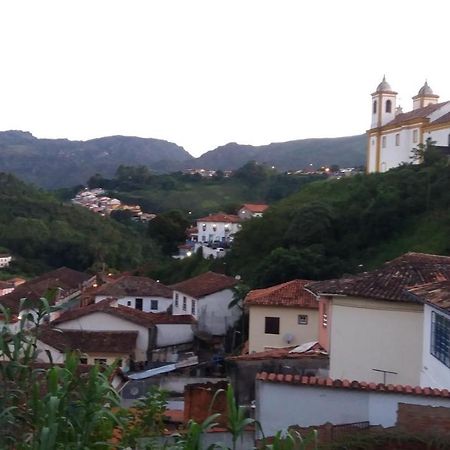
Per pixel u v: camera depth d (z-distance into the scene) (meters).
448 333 13.89
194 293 40.91
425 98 67.19
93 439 7.11
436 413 11.16
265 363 17.69
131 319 34.94
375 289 18.42
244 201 129.38
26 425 6.65
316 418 11.77
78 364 7.20
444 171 48.06
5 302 42.78
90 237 88.69
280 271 41.09
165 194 139.12
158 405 9.10
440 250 40.69
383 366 17.97
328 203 51.62
